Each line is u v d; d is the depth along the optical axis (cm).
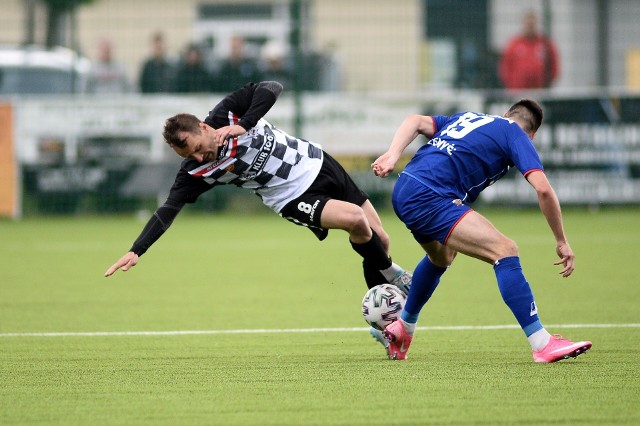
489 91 7056
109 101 6234
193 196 2131
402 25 7875
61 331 2514
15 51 7012
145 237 2039
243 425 1495
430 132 2028
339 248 4756
